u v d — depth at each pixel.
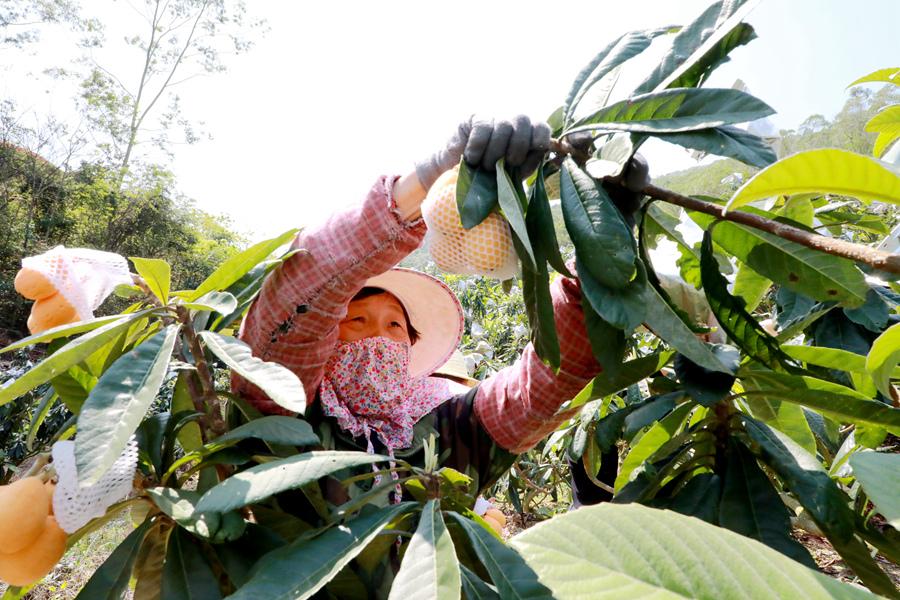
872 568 0.69
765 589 0.35
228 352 0.76
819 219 1.16
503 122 0.78
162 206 16.69
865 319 1.04
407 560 0.59
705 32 0.78
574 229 0.73
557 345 0.78
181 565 0.76
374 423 1.30
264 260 1.09
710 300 0.82
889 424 0.71
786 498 1.33
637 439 1.01
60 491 0.68
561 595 0.38
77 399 0.93
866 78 0.86
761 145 0.71
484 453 1.43
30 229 13.55
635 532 0.41
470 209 0.76
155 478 0.83
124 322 0.80
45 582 3.14
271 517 0.91
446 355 1.74
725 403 0.86
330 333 1.21
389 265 1.12
